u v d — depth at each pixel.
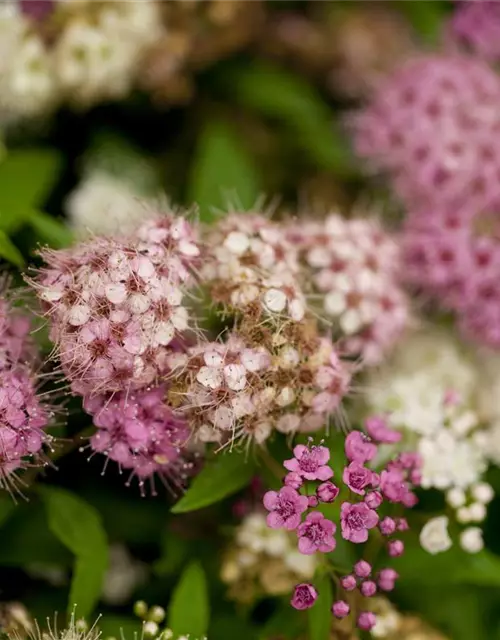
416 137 0.43
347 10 0.47
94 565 0.37
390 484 0.36
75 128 0.45
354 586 0.36
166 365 0.35
